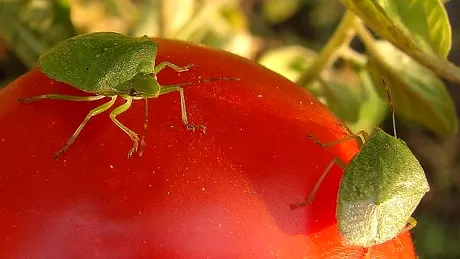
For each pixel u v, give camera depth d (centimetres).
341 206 10
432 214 24
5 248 9
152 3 17
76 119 10
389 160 10
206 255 9
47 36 16
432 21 11
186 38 16
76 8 18
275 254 9
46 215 9
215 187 9
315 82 16
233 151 10
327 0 26
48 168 9
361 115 18
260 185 9
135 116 10
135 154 9
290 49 18
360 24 14
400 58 14
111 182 9
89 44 9
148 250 9
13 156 10
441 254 24
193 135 10
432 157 25
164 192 9
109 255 9
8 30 16
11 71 18
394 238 10
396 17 11
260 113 10
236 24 21
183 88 10
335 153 10
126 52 9
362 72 16
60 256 9
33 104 10
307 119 10
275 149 10
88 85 9
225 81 10
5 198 9
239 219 9
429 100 14
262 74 11
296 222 10
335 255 10
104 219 9
